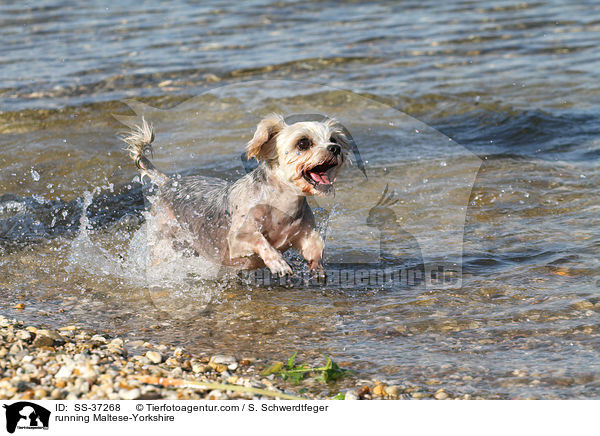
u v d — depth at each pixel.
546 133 12.23
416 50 17.77
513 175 10.34
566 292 6.82
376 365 5.71
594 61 16.30
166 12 22.53
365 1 23.50
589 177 10.17
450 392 5.23
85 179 10.77
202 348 6.09
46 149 11.88
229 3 23.61
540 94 14.30
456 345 5.98
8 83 15.64
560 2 22.34
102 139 12.28
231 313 6.88
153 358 5.80
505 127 12.53
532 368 5.50
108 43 18.92
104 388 5.23
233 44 18.55
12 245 8.64
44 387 5.23
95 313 6.86
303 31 19.84
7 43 19.11
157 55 17.69
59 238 8.87
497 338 6.05
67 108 13.93
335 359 5.85
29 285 7.54
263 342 6.21
